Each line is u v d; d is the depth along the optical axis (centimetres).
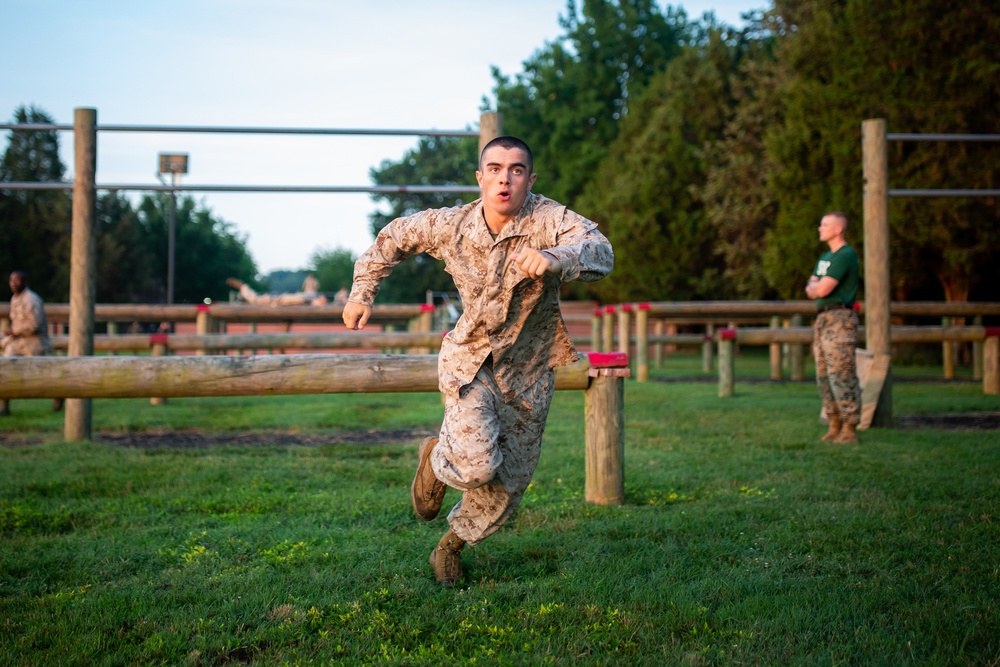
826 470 542
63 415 928
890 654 249
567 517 418
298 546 365
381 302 4966
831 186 1883
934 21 1720
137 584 319
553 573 334
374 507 439
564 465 563
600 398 448
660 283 2836
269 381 430
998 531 379
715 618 280
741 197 2508
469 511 309
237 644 261
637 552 356
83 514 429
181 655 254
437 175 5134
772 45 2908
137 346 1002
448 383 294
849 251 659
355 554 354
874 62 1800
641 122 3134
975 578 315
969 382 1320
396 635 268
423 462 316
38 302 980
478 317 290
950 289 1895
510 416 304
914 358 1950
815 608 288
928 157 1708
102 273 3559
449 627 275
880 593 300
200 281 5072
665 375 1545
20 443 710
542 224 283
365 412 936
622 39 3706
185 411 949
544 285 284
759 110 2566
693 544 366
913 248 1778
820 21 1947
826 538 371
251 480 514
